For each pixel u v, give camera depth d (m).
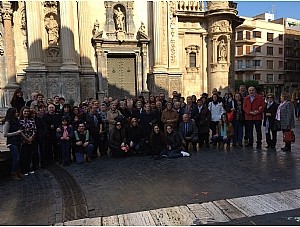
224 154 9.91
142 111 11.05
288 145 10.14
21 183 7.62
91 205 5.80
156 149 10.02
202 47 25.16
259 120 10.67
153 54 22.81
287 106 9.95
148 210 5.42
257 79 60.25
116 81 23.03
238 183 6.74
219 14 23.95
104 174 8.07
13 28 20.67
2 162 8.28
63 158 9.39
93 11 21.97
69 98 19.72
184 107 12.11
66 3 19.69
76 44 20.98
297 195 5.88
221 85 24.72
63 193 6.65
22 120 8.52
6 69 20.55
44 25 20.09
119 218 5.13
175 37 23.39
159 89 22.45
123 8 22.66
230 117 11.15
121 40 22.36
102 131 10.75
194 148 10.94
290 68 65.94
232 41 26.62
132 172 8.13
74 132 9.67
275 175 7.25
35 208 5.82
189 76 25.05
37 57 19.55
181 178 7.32
